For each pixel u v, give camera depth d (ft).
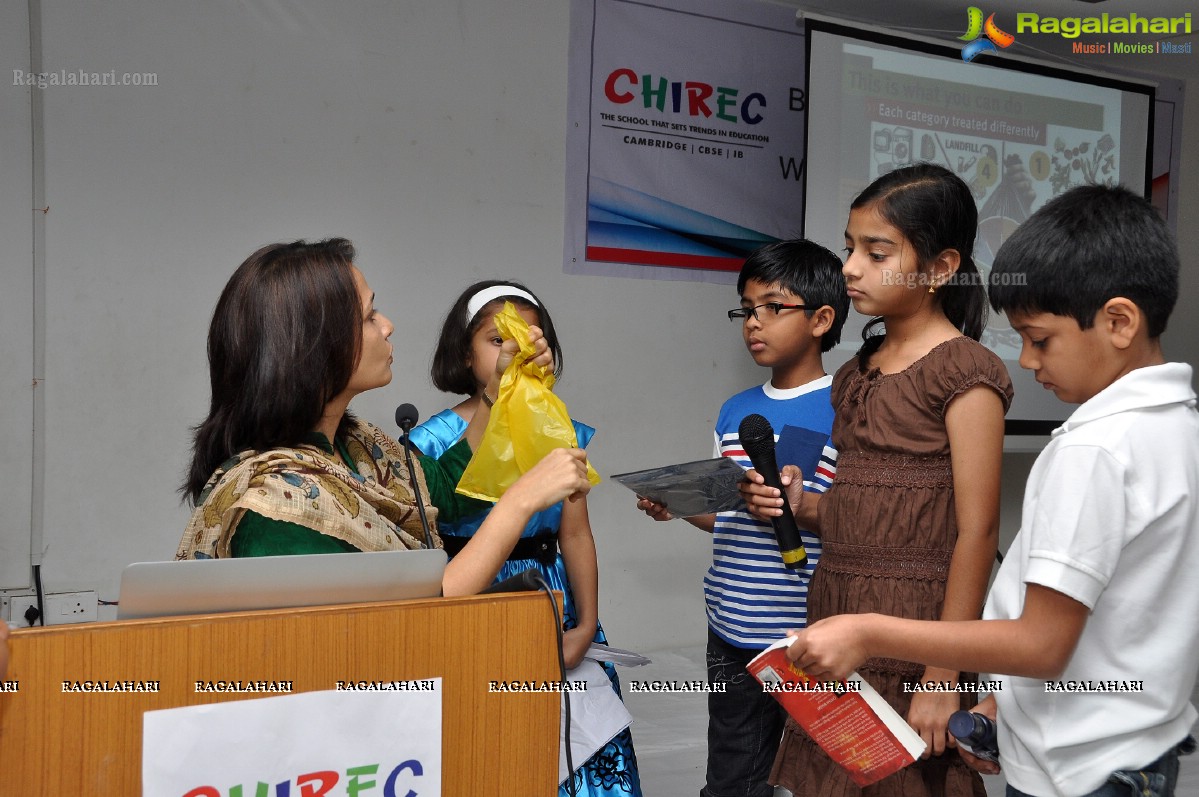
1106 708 3.09
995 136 13.50
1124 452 2.98
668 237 12.85
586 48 12.24
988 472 4.16
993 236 13.47
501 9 11.80
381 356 3.85
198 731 2.68
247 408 3.59
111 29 9.97
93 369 10.09
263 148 10.69
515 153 11.96
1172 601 3.07
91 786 2.57
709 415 13.25
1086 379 3.21
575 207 12.32
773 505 5.21
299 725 2.82
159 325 10.32
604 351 12.60
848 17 13.58
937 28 14.01
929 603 4.26
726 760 6.14
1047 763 3.17
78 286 9.98
